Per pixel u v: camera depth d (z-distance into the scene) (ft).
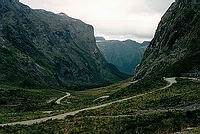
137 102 297.53
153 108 261.85
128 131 206.18
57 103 500.74
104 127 211.61
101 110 280.72
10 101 568.00
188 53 579.48
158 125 209.87
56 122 237.45
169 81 425.28
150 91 375.04
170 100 274.16
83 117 245.86
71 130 210.38
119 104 306.14
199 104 248.11
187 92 301.63
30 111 417.69
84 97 633.20
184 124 206.49
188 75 480.64
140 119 220.23
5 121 269.85
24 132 211.00
